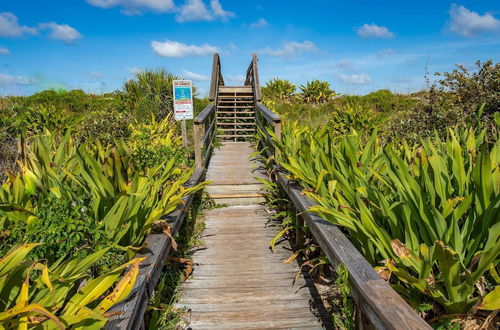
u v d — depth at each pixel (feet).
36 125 24.91
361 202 7.18
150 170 11.19
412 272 6.80
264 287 9.62
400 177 7.10
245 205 16.17
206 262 11.07
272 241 11.07
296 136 17.43
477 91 16.80
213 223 14.15
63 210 6.46
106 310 4.95
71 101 41.01
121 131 22.38
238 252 11.72
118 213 7.41
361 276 5.92
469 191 7.67
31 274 5.49
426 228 6.72
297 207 10.83
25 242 5.90
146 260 7.08
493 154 7.77
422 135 18.17
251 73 36.78
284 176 13.46
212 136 26.18
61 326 3.69
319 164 10.71
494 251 5.32
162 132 25.61
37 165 9.17
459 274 5.69
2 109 26.43
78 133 21.74
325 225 8.35
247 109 34.45
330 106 47.52
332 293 9.25
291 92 59.06
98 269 6.57
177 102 21.58
